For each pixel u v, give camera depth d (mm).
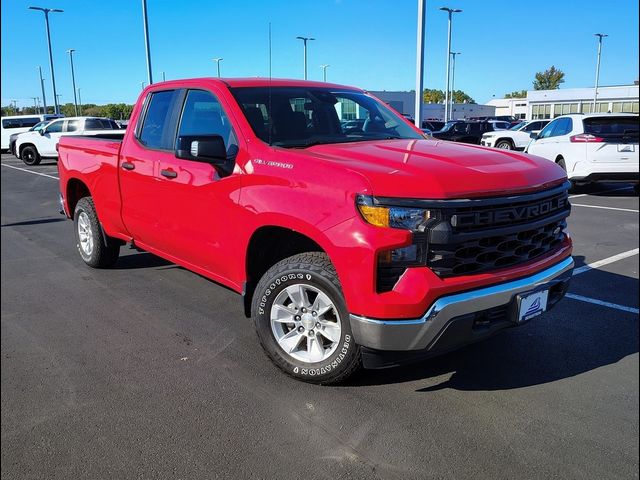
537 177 3402
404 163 3266
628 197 12570
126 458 2836
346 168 3184
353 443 2965
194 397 3432
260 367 3832
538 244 3449
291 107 4234
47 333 4418
